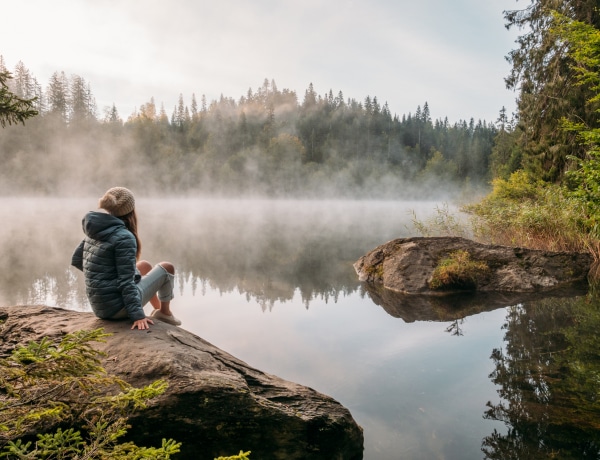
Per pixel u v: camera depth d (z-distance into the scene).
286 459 2.57
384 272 9.41
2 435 1.92
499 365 4.14
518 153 32.44
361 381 3.81
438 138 137.75
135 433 2.31
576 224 10.28
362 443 2.79
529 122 16.78
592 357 4.30
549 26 14.88
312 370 4.09
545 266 8.88
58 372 1.60
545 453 2.56
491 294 8.02
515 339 5.03
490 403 3.29
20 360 1.50
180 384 2.45
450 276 8.45
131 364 2.56
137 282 3.27
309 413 2.73
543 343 4.83
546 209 11.27
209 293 8.23
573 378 3.75
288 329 5.67
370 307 7.07
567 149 14.05
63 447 1.62
